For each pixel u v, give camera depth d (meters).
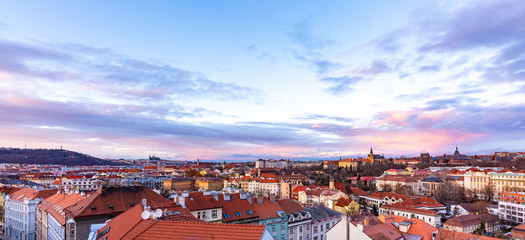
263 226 36.59
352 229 93.94
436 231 102.62
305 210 122.56
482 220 161.75
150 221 42.25
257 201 109.88
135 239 38.97
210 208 93.06
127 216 51.97
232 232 36.84
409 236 101.50
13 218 157.75
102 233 52.47
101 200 85.62
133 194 91.25
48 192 152.75
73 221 79.19
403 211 182.25
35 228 144.00
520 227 136.88
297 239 111.12
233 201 104.50
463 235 95.62
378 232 95.69
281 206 117.00
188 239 36.62
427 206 196.62
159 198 93.69
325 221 122.44
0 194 174.75
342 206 199.62
